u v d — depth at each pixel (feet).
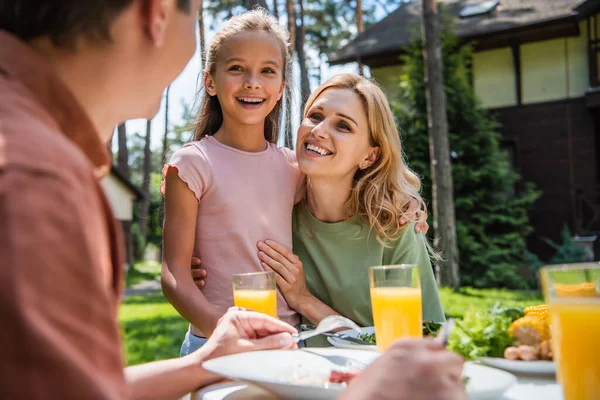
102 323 1.45
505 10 49.70
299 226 7.34
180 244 6.25
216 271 6.45
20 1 2.10
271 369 3.68
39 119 1.74
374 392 1.91
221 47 6.88
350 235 7.07
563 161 46.26
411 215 7.12
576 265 2.89
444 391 1.91
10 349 1.27
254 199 6.65
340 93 6.80
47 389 1.29
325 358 4.10
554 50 46.34
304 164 6.67
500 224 42.14
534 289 39.63
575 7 42.98
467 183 41.45
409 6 58.65
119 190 65.62
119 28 2.16
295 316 6.77
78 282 1.41
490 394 3.14
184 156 6.47
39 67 1.94
